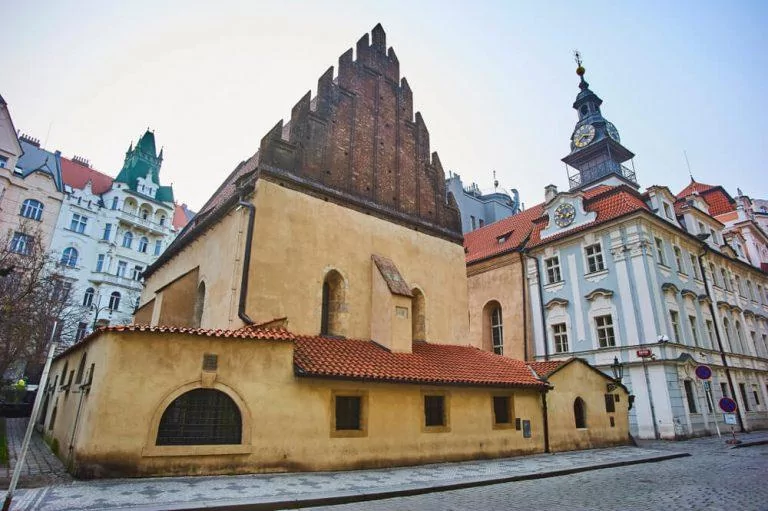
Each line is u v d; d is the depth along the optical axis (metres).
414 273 20.30
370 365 13.95
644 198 30.91
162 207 56.38
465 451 14.90
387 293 17.19
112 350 10.21
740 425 28.94
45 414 18.55
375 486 10.12
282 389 11.85
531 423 17.12
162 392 10.43
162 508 7.50
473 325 35.09
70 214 48.16
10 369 33.56
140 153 59.34
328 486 9.90
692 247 31.97
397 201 20.91
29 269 23.64
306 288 16.27
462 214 51.59
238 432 11.05
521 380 17.33
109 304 48.81
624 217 27.36
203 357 11.08
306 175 17.72
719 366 28.92
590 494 9.94
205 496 8.44
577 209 30.77
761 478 12.02
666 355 24.36
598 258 28.73
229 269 15.66
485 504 8.89
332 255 17.45
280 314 15.32
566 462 14.62
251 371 11.55
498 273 34.59
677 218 33.38
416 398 14.36
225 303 15.40
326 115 19.14
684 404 24.25
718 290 33.28
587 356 27.67
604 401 20.23
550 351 30.02
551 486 10.99
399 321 16.81
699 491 10.23
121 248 51.62
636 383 25.11
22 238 43.16
